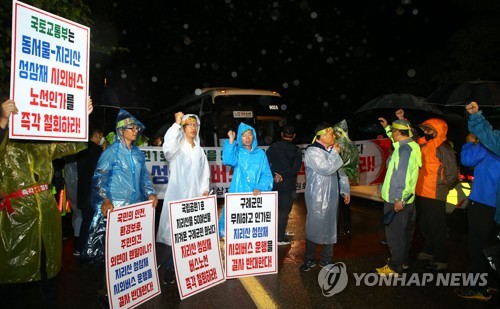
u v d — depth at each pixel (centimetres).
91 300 459
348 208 722
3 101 364
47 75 357
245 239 512
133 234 423
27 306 445
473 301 458
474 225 468
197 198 473
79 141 387
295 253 623
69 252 634
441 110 930
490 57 1146
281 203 659
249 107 1182
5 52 501
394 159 509
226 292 477
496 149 432
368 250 636
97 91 871
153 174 771
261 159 556
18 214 361
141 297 429
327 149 522
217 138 1146
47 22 355
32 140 373
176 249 452
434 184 538
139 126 446
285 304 447
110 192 424
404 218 511
